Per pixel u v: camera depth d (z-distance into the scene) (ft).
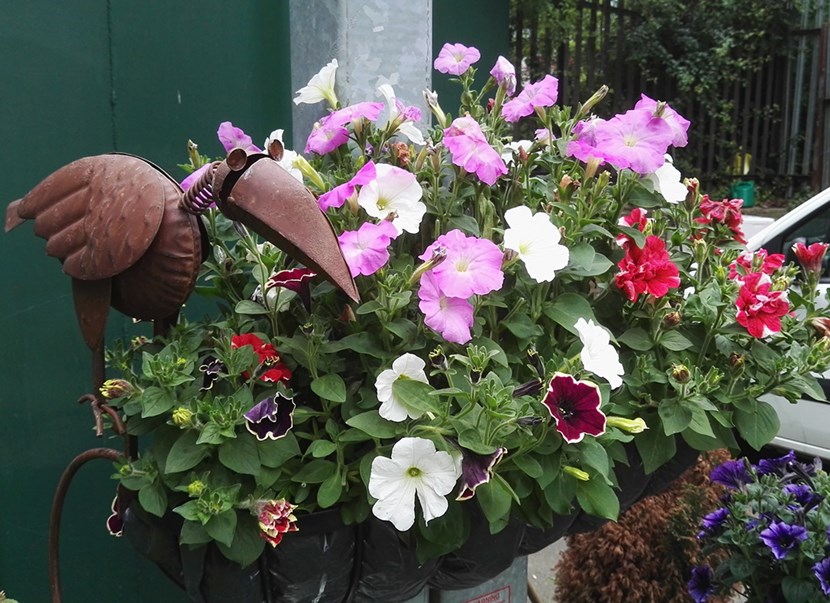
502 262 4.14
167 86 7.85
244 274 4.91
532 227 4.23
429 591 5.34
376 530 3.97
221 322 4.72
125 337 7.76
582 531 5.02
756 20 29.37
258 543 3.71
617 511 4.03
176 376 3.90
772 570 7.17
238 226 4.49
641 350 4.70
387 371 3.82
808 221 13.42
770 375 4.86
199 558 3.77
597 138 4.69
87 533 7.86
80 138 7.44
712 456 8.77
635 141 4.64
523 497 4.09
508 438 3.90
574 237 4.57
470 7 11.08
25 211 3.87
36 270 7.34
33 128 7.18
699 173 29.94
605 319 4.95
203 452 3.77
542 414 3.91
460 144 4.31
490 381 3.83
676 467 5.16
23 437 7.42
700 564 8.14
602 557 8.43
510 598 5.66
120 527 4.28
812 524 6.96
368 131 4.77
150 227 3.57
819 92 30.04
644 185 4.95
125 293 3.79
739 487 7.46
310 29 5.34
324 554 3.90
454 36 10.94
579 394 3.67
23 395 7.39
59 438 7.60
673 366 4.52
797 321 5.33
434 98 5.09
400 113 4.79
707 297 4.91
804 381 4.84
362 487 3.93
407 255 4.47
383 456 3.64
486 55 11.43
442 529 3.89
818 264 5.46
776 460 7.77
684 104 29.22
